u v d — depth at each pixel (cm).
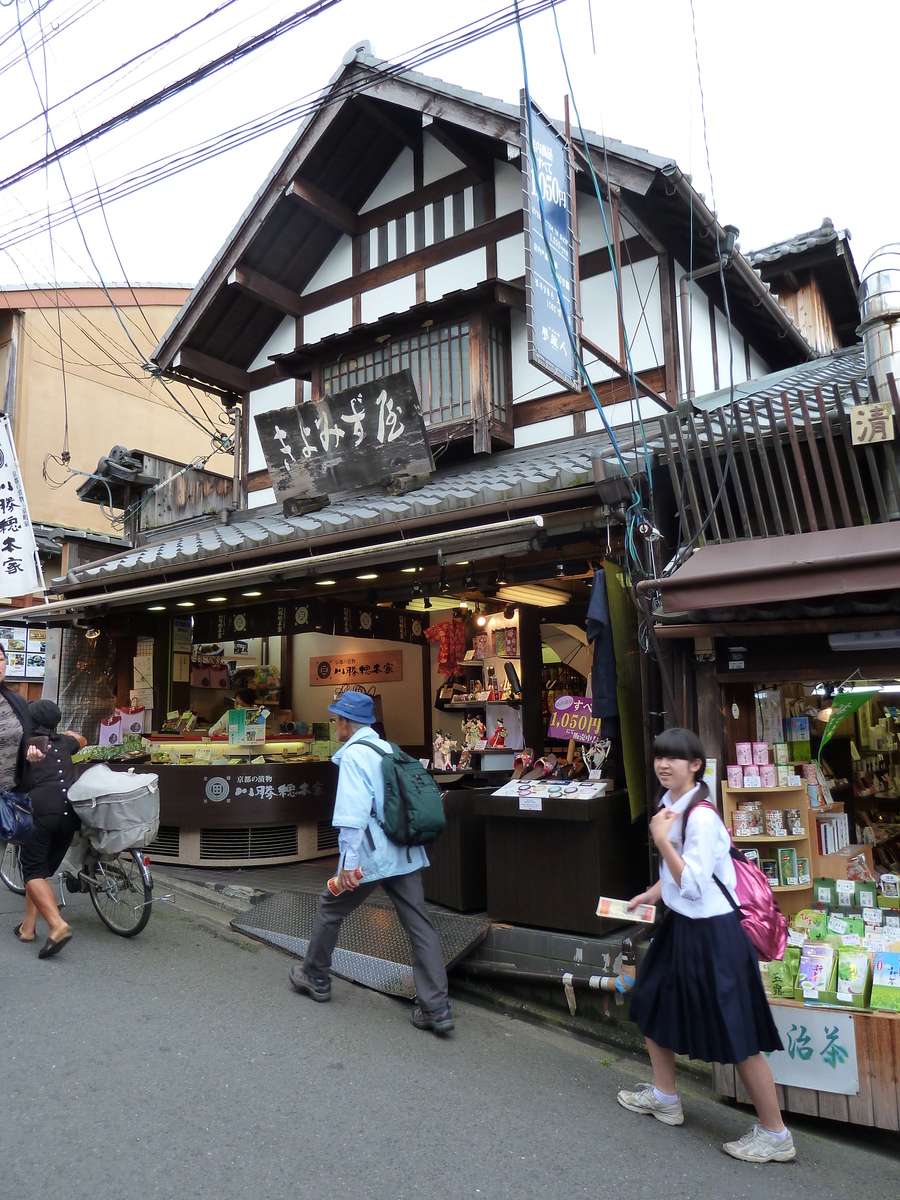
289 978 549
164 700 1053
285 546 732
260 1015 488
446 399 831
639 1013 386
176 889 770
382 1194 321
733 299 862
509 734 811
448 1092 410
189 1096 388
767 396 605
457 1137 367
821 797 537
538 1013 535
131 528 1134
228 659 1174
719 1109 420
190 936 629
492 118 784
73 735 609
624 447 577
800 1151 378
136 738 951
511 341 841
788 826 490
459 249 893
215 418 1705
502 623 834
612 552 595
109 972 541
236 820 834
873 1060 391
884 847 673
